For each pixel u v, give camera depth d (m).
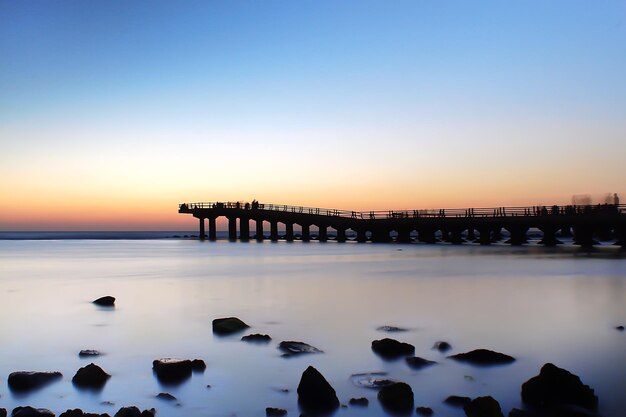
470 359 11.61
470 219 63.62
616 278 27.12
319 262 40.34
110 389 10.09
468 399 9.18
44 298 22.31
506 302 19.84
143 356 12.48
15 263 43.78
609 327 15.23
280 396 9.63
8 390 9.98
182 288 25.28
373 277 29.08
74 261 45.88
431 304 19.55
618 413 8.63
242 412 8.95
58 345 13.67
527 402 9.17
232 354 12.47
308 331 14.96
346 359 11.90
